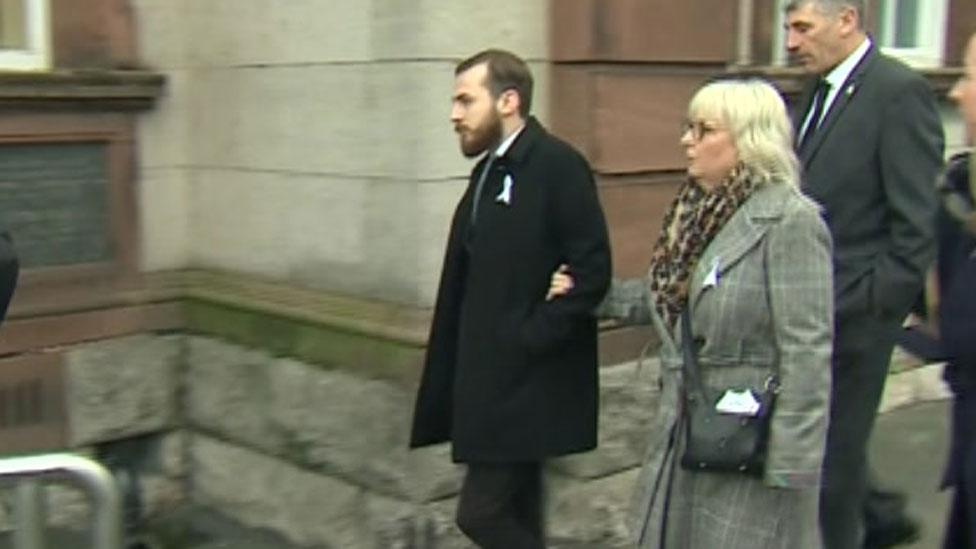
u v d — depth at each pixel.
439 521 4.07
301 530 4.45
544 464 3.66
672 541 2.77
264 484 4.59
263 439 4.58
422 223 4.02
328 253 4.36
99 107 4.52
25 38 4.41
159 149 4.75
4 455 4.33
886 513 3.89
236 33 4.59
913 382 6.23
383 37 4.06
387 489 4.16
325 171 4.33
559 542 4.36
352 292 4.29
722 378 2.66
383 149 4.12
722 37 4.67
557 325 3.15
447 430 3.45
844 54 3.48
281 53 4.43
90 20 4.51
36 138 4.35
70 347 4.51
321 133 4.33
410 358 4.04
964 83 2.58
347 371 4.26
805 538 2.75
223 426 4.73
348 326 4.23
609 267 3.20
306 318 4.38
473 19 4.05
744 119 2.65
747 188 2.65
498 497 3.31
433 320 3.44
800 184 3.25
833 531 3.52
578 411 3.30
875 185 3.42
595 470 4.44
